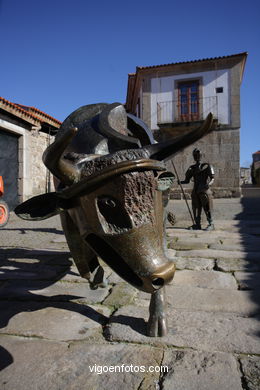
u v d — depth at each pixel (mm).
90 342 2094
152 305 2197
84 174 1484
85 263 2252
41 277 3580
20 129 12477
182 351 1957
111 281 3359
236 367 1789
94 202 1434
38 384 1673
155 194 1452
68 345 2061
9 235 6617
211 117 1548
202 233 6312
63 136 1247
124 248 1399
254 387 1614
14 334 2215
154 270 1367
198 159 6770
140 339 2090
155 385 1657
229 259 4172
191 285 3211
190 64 17359
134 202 1376
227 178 17000
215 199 16078
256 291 3014
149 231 1404
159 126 17203
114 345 2047
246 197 17266
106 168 1370
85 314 2543
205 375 1720
